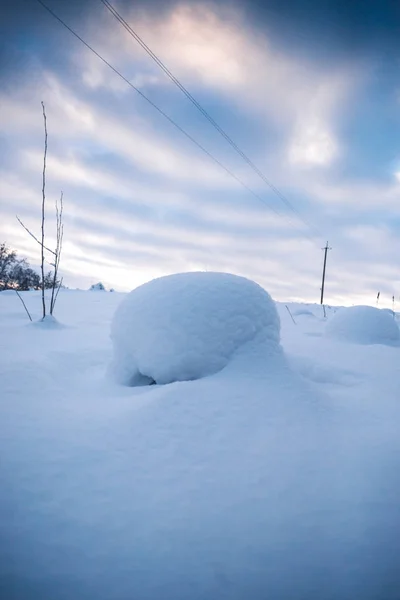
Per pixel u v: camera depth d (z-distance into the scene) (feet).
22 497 7.77
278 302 69.41
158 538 7.02
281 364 12.82
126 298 14.69
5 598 5.86
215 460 8.97
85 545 6.82
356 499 8.25
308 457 9.29
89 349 19.74
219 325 12.74
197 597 6.07
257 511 7.73
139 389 12.86
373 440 10.44
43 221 27.27
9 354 16.24
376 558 6.94
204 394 11.04
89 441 9.57
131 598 5.99
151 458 8.98
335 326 30.19
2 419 10.46
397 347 27.68
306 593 6.25
